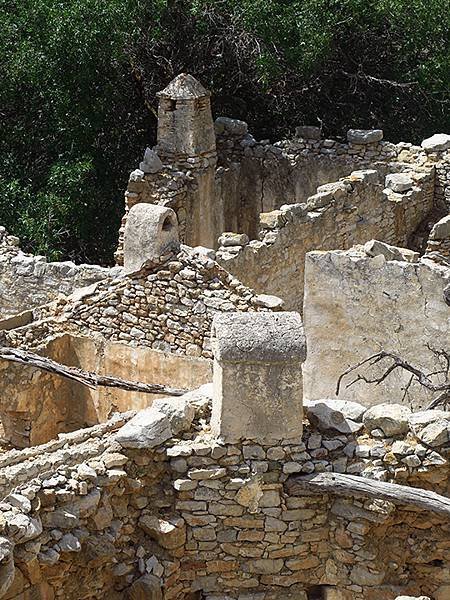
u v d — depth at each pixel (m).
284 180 33.66
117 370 23.86
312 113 37.25
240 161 33.81
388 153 33.06
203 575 17.16
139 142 35.97
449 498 17.02
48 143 34.91
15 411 23.56
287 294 28.08
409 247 32.03
